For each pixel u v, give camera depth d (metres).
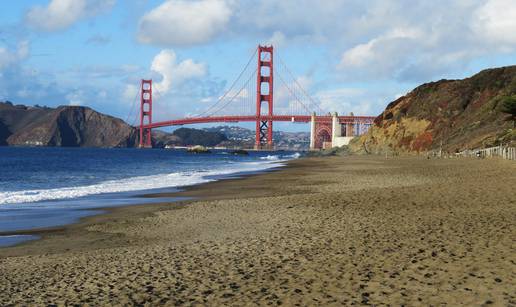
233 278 7.39
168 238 11.77
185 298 6.49
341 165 51.53
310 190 23.19
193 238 11.45
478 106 77.00
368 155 89.12
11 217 16.28
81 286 7.41
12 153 131.88
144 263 8.80
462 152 58.38
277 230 11.56
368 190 19.53
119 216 16.17
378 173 34.06
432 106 85.12
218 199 20.59
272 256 8.73
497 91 76.75
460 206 13.54
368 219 12.26
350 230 10.84
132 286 7.24
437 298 5.79
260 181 30.84
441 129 80.25
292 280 7.05
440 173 30.08
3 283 7.86
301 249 9.16
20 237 12.78
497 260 7.27
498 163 33.94
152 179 35.44
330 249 8.98
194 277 7.58
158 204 19.30
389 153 85.56
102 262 9.16
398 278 6.73
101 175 42.91
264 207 16.30
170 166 62.88
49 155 118.50
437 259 7.59
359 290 6.34
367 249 8.73
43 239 12.44
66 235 12.95
